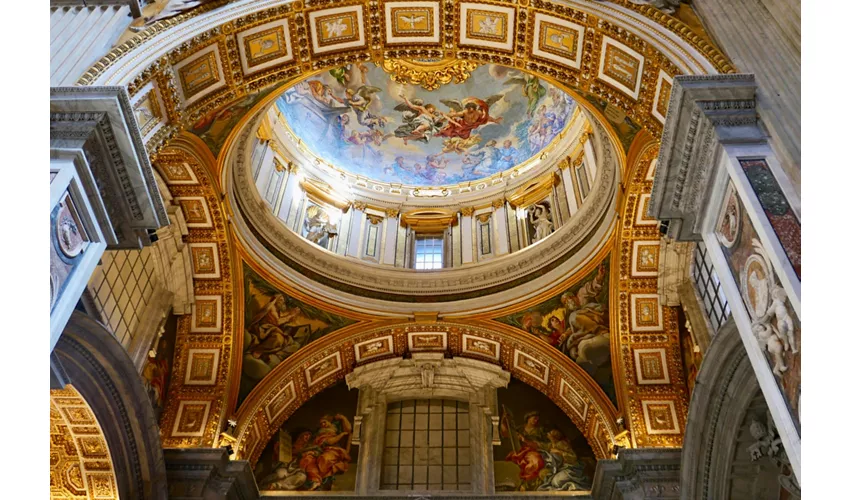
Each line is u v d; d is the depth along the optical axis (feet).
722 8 34.12
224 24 37.65
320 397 61.36
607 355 55.83
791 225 25.04
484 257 66.23
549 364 57.88
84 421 44.37
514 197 69.67
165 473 48.26
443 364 61.93
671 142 30.53
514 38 40.91
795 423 23.31
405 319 61.16
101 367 43.68
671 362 54.19
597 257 56.13
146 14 36.99
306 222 67.21
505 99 74.23
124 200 31.12
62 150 28.27
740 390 40.96
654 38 34.81
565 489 53.88
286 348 58.65
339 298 60.80
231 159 52.70
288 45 40.88
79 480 46.39
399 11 40.70
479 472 55.36
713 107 29.25
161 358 54.08
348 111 74.64
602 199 55.67
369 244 68.69
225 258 54.70
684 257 53.16
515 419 58.95
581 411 57.00
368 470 55.98
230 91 40.37
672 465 48.14
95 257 29.19
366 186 73.36
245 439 54.80
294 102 69.92
